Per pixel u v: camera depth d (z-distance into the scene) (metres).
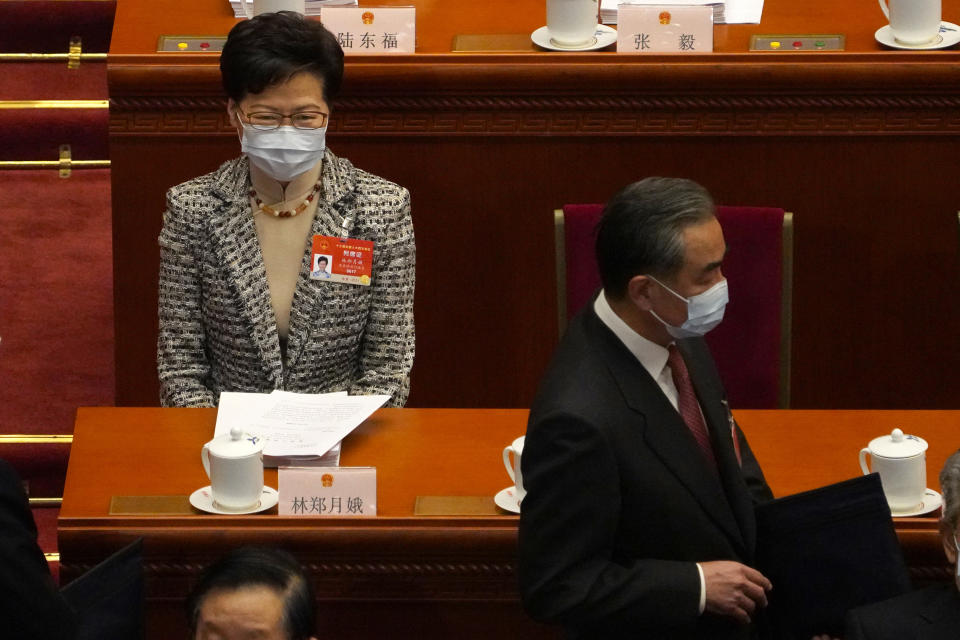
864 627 10.30
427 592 11.91
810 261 16.16
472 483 12.23
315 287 13.51
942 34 15.88
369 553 11.72
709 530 10.04
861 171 15.86
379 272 13.73
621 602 9.68
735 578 9.88
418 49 15.67
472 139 15.76
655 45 15.46
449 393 16.64
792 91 15.52
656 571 9.80
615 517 9.76
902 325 16.34
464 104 15.58
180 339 13.70
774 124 15.68
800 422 13.20
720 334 14.67
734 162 15.86
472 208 15.99
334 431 12.47
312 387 13.73
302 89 12.85
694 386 10.62
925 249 16.11
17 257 18.67
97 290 18.36
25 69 20.61
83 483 12.12
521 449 11.66
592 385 9.84
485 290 16.28
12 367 17.25
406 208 13.78
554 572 9.69
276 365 13.63
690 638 10.21
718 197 15.98
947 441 12.88
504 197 15.96
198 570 11.72
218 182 13.55
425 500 11.95
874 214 16.02
